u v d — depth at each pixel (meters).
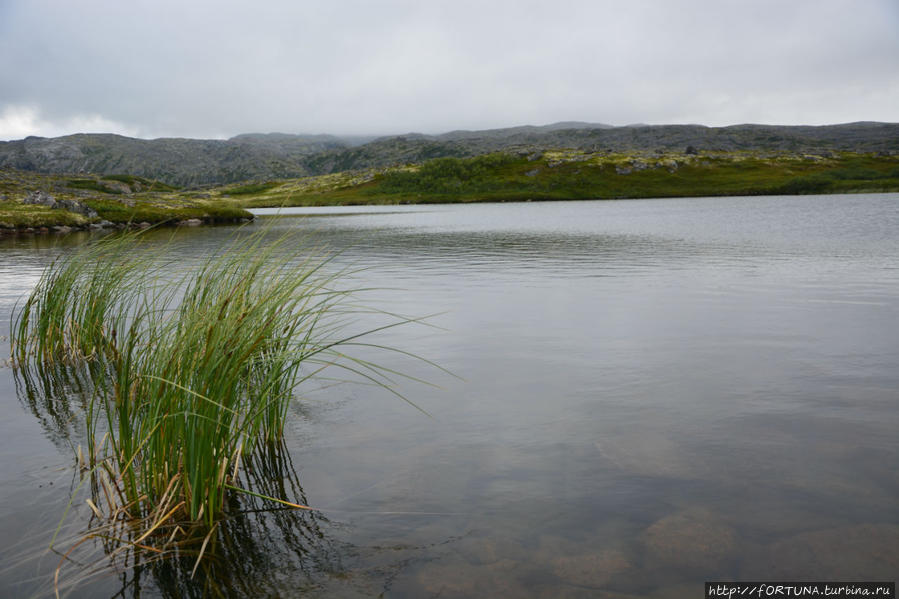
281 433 6.79
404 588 4.14
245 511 5.22
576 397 7.96
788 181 137.00
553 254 26.62
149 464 5.27
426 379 8.91
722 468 5.77
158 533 4.96
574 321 12.71
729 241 30.77
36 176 134.00
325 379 8.96
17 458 6.40
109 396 8.37
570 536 4.70
